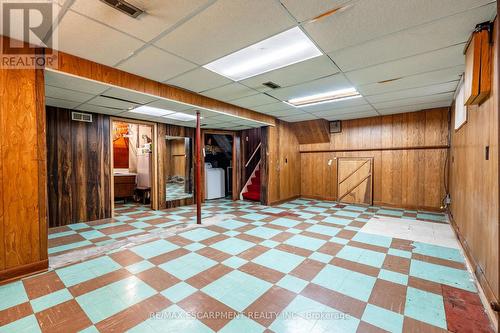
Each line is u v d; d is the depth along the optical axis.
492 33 2.00
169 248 3.34
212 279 2.48
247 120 5.59
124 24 2.04
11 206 2.40
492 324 1.80
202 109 4.41
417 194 5.76
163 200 6.16
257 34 2.23
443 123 5.34
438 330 1.75
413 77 3.34
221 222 4.75
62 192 4.51
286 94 4.20
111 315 1.90
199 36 2.25
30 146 2.50
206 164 8.25
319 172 7.42
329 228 4.32
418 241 3.63
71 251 3.21
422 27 2.12
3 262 2.36
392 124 6.04
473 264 2.58
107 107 4.33
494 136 1.97
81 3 1.75
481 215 2.36
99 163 4.99
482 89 2.09
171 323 1.81
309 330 1.75
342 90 3.98
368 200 6.40
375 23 2.05
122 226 4.47
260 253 3.17
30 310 1.96
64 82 2.85
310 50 2.55
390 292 2.25
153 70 3.07
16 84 2.39
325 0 1.76
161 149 6.12
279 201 6.85
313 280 2.47
